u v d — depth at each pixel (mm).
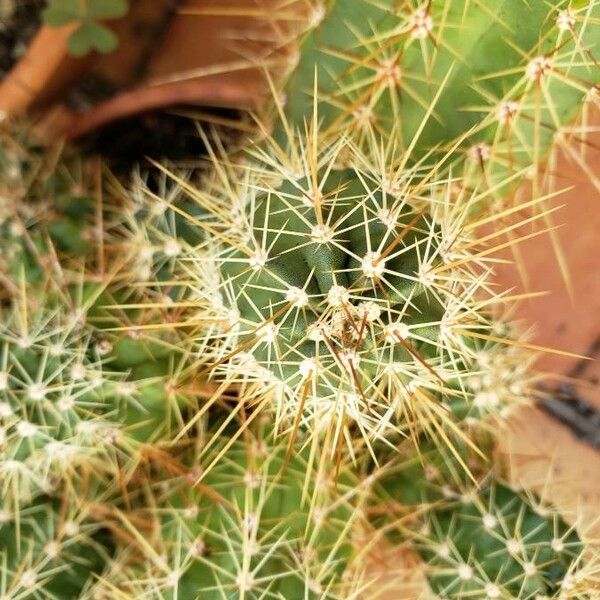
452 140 283
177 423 300
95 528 299
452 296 256
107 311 288
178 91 326
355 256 247
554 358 361
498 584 280
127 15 347
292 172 269
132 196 313
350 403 259
